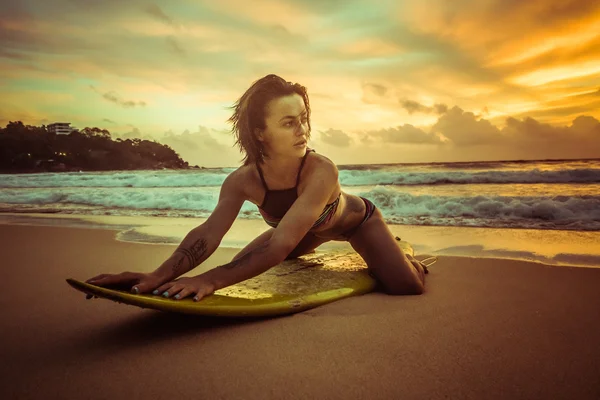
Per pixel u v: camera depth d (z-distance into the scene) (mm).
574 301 2730
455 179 14109
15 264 4129
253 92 2539
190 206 10148
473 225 6242
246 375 1788
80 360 1944
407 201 8203
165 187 16547
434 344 2094
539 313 2523
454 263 3920
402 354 1980
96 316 2551
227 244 5281
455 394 1617
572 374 1762
